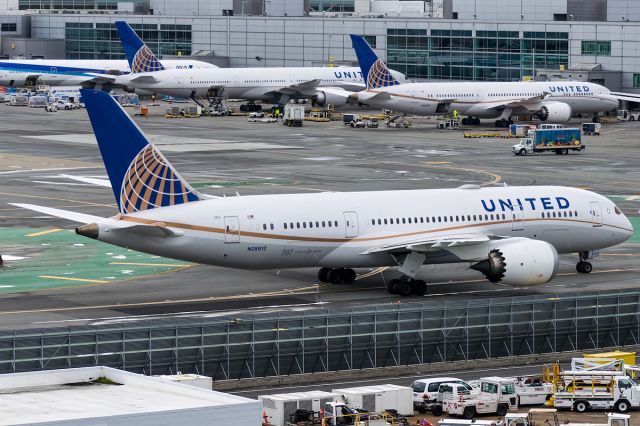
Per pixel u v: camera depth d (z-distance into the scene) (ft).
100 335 594.24
